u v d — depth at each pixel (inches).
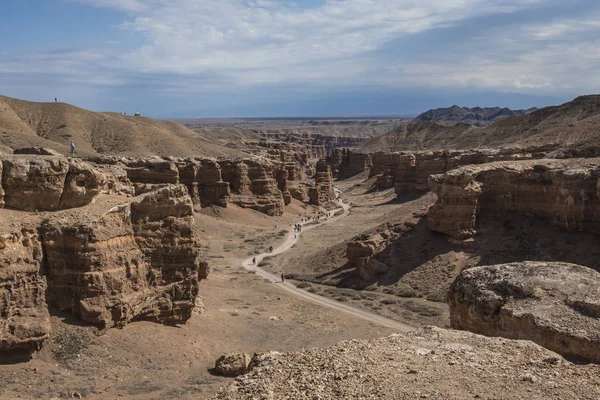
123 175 1804.9
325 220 4758.9
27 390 967.0
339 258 2765.7
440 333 710.5
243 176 4574.3
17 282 1115.9
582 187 2218.3
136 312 1336.1
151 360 1200.2
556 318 761.0
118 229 1306.6
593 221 2204.7
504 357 604.7
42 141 4717.0
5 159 1210.0
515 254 2250.2
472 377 541.6
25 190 1221.1
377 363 585.0
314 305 2140.7
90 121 6889.8
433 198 3777.1
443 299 2127.2
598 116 5344.5
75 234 1205.7
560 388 513.0
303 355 624.7
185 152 6333.7
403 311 2033.7
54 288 1197.1
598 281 833.5
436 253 2431.1
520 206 2416.3
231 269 2856.8
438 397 491.2
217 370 1197.7
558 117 6653.5
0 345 1045.2
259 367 601.9
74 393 978.1
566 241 2213.3
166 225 1430.9
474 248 2367.1
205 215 4074.8
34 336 1091.9
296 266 2881.4
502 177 2455.7
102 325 1216.8
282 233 3996.1
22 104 6845.5
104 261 1245.1
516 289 847.7
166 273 1439.5
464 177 2420.0
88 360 1126.4
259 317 1827.0
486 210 2493.8
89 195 1334.9
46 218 1223.5
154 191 1435.8
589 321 741.9
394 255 2532.0
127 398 987.3
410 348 640.4
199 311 1642.5
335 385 528.1
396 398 491.5
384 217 4119.1
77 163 1332.4
